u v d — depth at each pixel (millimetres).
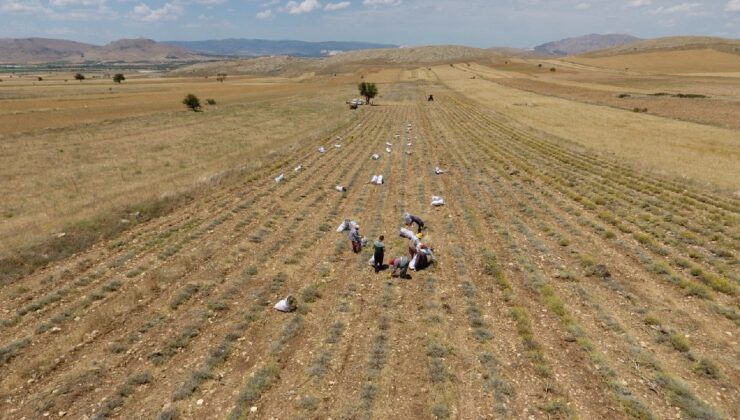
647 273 15250
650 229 18953
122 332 12203
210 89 130125
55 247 17453
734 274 14594
